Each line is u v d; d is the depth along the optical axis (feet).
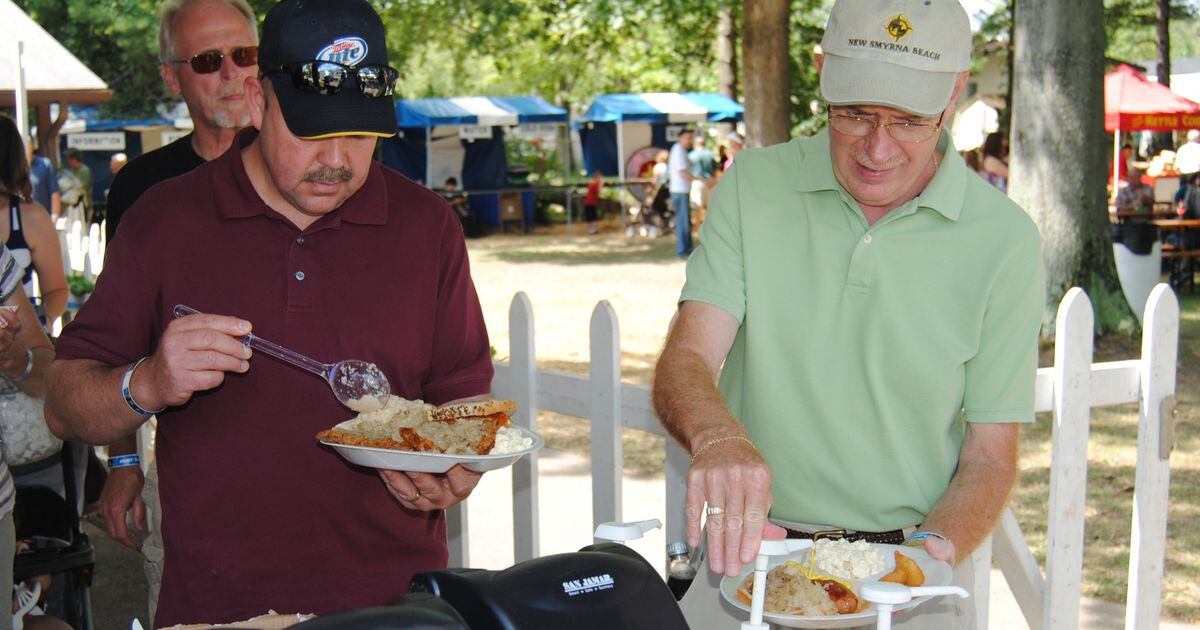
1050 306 30.71
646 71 94.68
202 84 10.16
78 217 45.52
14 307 8.34
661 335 33.86
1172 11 96.73
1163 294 9.73
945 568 6.15
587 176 83.87
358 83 6.19
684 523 9.87
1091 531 16.38
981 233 6.88
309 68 6.08
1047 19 30.63
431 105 71.92
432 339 7.38
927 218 6.88
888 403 6.98
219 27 10.12
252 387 6.88
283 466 6.93
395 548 7.33
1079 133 30.48
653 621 4.07
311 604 7.07
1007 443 7.07
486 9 64.95
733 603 5.86
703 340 7.22
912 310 6.88
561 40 64.13
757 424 7.34
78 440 6.88
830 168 7.03
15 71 29.60
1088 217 30.83
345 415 6.97
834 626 5.61
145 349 7.01
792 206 7.15
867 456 7.11
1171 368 9.91
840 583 5.83
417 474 6.50
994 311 6.91
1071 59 30.32
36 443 9.29
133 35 79.87
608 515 10.52
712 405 6.34
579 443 21.49
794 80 75.66
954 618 6.48
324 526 7.06
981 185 7.11
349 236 7.01
